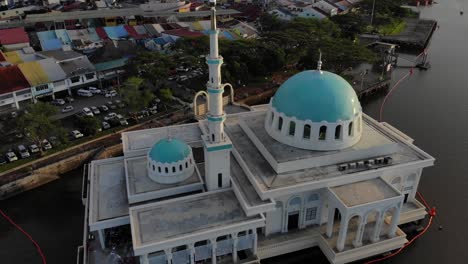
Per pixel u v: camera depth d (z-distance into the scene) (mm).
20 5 193625
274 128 61719
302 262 56562
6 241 62562
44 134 77688
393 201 52625
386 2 199875
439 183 75938
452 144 90000
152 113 97812
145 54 111438
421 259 58344
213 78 50375
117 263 52375
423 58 143875
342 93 58281
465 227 64812
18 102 99375
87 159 81562
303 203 56531
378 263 57375
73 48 134875
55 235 63875
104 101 104875
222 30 146000
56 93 106938
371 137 62406
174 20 174125
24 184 73250
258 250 54656
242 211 51969
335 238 56375
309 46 121250
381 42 157375
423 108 108688
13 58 115938
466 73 135750
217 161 54031
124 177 61031
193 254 49656
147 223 49875
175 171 56312
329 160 57844
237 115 73625
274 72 127062
